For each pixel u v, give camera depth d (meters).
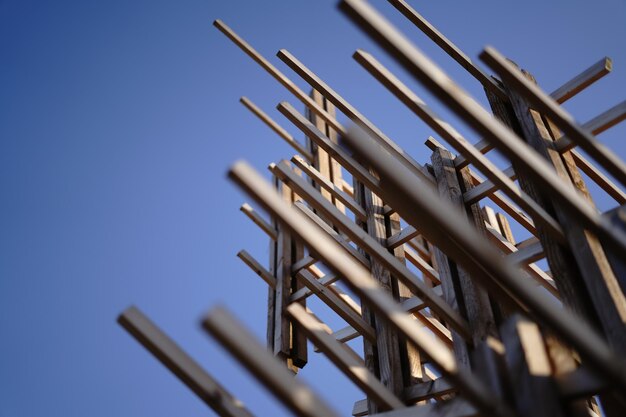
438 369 1.05
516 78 1.50
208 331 0.90
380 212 2.94
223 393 1.21
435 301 1.94
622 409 1.09
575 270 1.60
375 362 2.50
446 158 2.58
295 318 1.33
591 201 1.85
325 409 0.96
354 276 1.10
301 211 3.01
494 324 1.99
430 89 1.34
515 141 1.31
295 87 2.68
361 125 2.58
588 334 0.96
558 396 1.01
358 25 1.33
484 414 1.03
